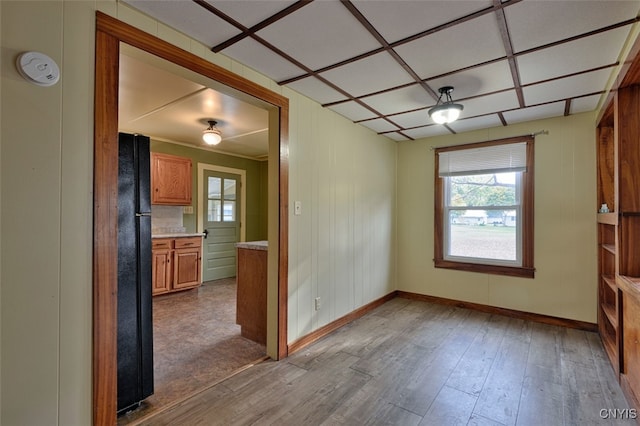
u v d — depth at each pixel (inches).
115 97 61.7
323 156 120.8
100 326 60.0
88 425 58.7
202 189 215.2
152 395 79.3
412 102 114.8
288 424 68.8
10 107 50.4
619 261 84.0
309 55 82.0
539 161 134.4
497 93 105.3
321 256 119.8
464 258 155.8
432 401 77.4
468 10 62.9
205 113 139.9
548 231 132.5
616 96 85.0
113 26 61.3
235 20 67.6
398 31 70.6
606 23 66.3
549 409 74.1
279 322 100.2
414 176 170.4
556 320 130.6
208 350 107.3
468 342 113.1
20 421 51.6
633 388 74.0
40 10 53.2
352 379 87.6
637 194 82.4
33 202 52.7
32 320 52.7
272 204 102.1
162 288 173.2
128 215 74.0
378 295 158.9
